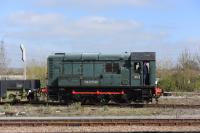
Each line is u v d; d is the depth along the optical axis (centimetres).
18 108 3222
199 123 2430
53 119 2547
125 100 3656
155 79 3612
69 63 3691
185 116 2800
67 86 3666
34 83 3816
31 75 6009
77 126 2367
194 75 5844
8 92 3797
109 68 3666
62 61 3694
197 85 5472
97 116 2800
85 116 2800
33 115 2862
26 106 3362
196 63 6850
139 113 2984
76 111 3084
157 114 2942
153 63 3616
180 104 3562
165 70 5928
